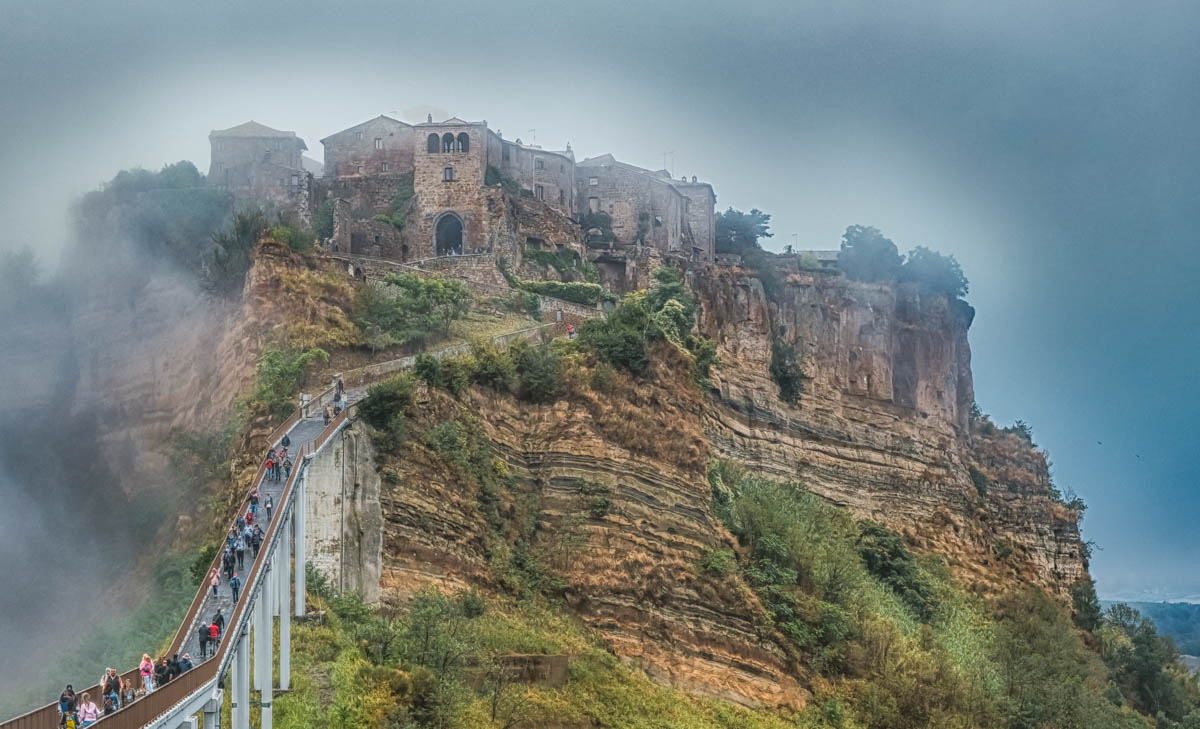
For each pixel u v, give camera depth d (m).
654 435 102.50
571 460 98.62
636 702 86.12
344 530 84.31
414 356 101.81
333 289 105.44
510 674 81.62
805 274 156.88
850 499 145.62
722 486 109.12
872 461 150.50
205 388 105.88
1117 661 149.38
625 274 143.50
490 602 89.12
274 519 66.81
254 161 142.38
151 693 45.03
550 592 93.19
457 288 115.56
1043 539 172.25
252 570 60.75
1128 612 166.50
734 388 137.75
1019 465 175.12
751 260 156.00
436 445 91.94
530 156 147.62
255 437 92.38
